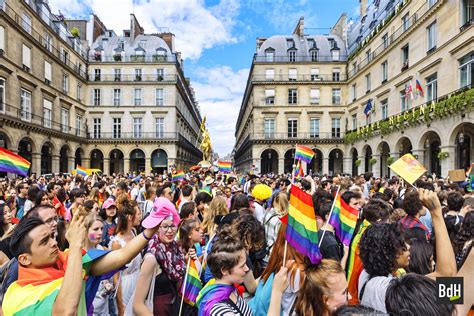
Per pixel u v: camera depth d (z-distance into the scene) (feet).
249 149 163.73
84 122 139.23
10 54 85.25
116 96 142.82
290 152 153.07
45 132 101.96
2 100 82.28
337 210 13.85
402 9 95.50
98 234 11.21
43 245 6.34
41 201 21.62
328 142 140.46
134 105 142.41
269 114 143.54
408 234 10.94
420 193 9.24
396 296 5.47
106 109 142.00
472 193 24.81
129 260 6.49
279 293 7.43
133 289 12.03
